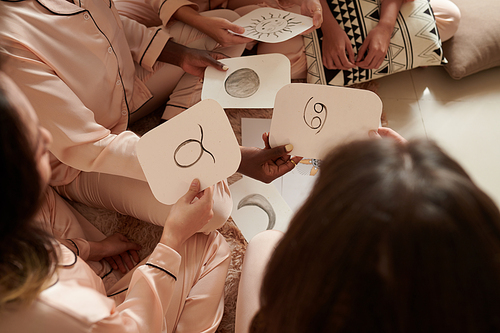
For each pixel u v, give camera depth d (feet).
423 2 5.23
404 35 5.15
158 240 4.42
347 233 1.21
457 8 5.44
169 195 3.20
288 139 3.67
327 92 3.45
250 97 4.13
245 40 4.58
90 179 4.08
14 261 1.80
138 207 3.93
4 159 1.59
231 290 4.13
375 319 1.28
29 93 3.02
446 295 1.16
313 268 1.31
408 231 1.13
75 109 3.19
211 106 3.02
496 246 1.17
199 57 4.42
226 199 3.92
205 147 3.10
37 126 1.81
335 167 1.39
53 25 3.26
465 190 1.18
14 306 1.87
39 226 2.08
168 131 3.07
